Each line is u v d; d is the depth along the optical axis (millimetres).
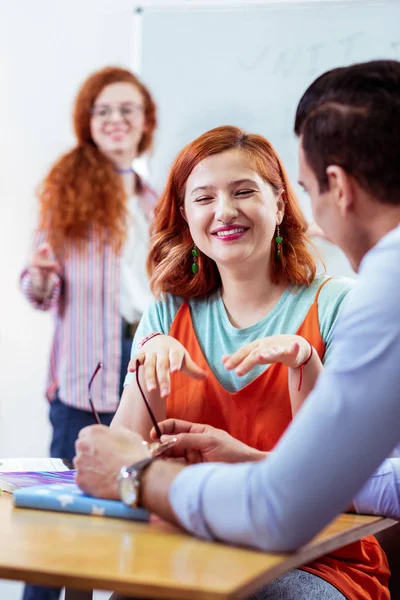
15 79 3316
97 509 1052
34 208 3303
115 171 3172
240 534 888
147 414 1444
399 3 2979
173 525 974
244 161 1450
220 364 1471
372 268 921
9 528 966
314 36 3041
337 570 1228
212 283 1560
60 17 3279
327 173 997
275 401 1390
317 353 1406
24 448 3236
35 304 3111
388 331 874
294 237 1521
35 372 3250
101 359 3072
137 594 753
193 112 3133
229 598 725
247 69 3088
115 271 3127
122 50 3242
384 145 959
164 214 1587
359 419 862
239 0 3127
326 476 861
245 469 905
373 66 989
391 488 1167
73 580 771
